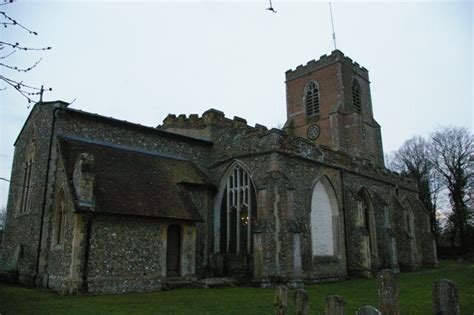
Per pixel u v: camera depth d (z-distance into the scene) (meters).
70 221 15.45
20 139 24.23
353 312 10.68
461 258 41.31
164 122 27.16
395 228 29.64
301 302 6.21
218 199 22.23
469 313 10.22
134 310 10.96
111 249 15.77
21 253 19.06
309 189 21.30
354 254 23.14
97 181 16.75
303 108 42.50
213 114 24.55
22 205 21.53
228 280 18.52
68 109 18.92
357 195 24.06
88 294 14.55
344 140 38.41
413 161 52.41
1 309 10.74
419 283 18.53
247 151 21.11
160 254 17.33
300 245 18.31
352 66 42.38
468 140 45.56
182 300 13.05
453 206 45.75
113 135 20.41
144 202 17.33
